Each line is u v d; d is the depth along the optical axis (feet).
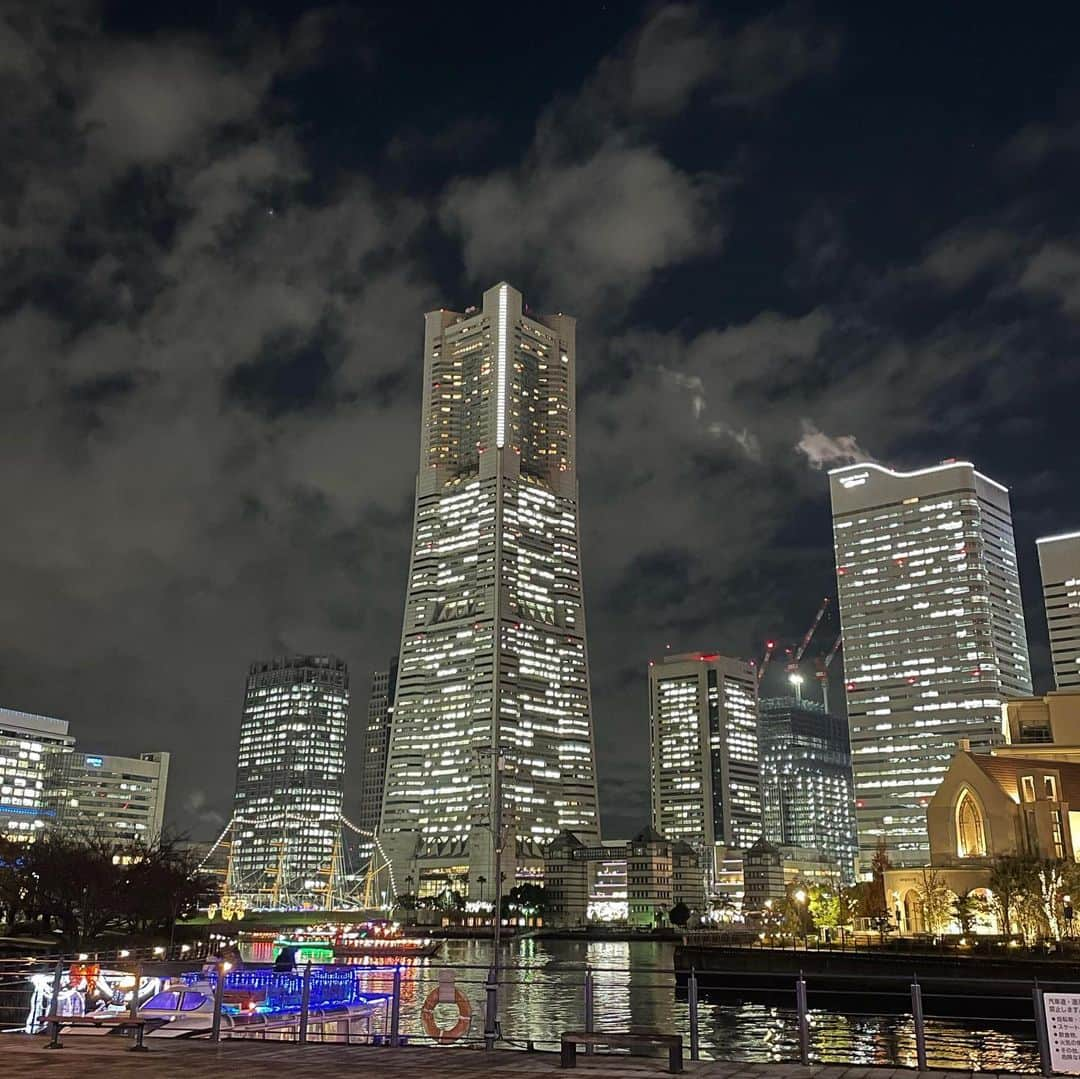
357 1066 87.86
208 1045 102.12
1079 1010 83.92
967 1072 85.71
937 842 471.62
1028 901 376.27
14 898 445.78
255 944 613.52
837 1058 201.98
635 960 612.29
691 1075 84.07
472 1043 103.30
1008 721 565.53
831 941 421.59
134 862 504.84
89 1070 85.10
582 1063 90.07
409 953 595.47
